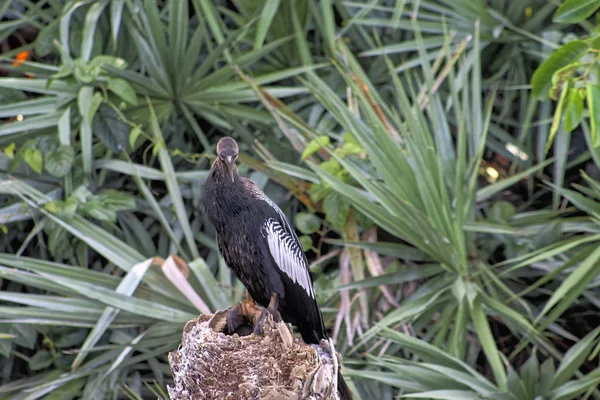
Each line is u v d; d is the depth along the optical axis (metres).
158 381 11.02
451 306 10.30
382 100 12.28
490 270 10.77
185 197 11.98
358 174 10.20
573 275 9.55
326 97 11.06
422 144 10.35
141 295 10.50
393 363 9.96
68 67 11.26
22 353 11.80
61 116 11.49
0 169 11.39
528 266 10.97
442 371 9.45
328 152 10.96
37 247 12.11
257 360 6.14
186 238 11.29
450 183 10.93
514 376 9.36
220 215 7.54
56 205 10.86
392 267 11.12
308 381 6.06
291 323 8.10
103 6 11.97
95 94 11.34
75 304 10.16
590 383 9.55
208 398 6.24
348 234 11.16
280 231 7.62
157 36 11.38
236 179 7.50
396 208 10.02
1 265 11.12
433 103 10.85
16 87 11.38
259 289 7.72
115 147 11.59
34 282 10.13
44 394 10.55
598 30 8.34
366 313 10.49
